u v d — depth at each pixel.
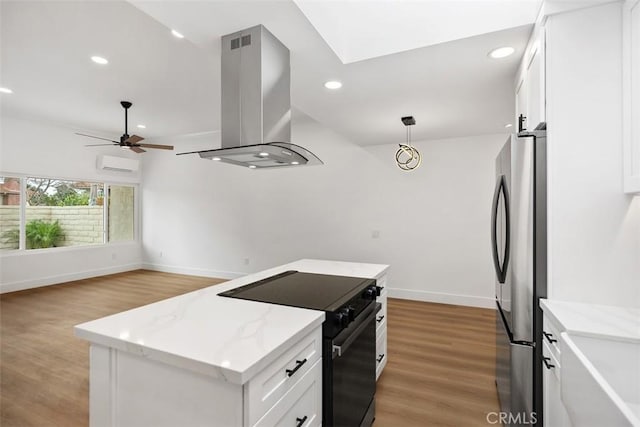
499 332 2.13
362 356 1.76
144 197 6.84
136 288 5.22
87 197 6.00
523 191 1.65
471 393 2.30
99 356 1.20
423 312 4.10
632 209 1.47
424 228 4.63
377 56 2.12
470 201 4.39
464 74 2.39
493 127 3.90
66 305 4.29
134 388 1.12
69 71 3.23
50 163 5.32
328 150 5.20
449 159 4.49
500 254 1.94
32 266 5.18
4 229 4.93
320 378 1.39
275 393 1.07
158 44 2.71
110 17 2.35
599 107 1.52
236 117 1.87
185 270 6.43
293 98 2.90
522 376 1.65
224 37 1.90
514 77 2.43
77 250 5.79
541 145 1.61
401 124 3.77
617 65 1.49
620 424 0.72
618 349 1.17
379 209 4.89
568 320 1.31
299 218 5.43
